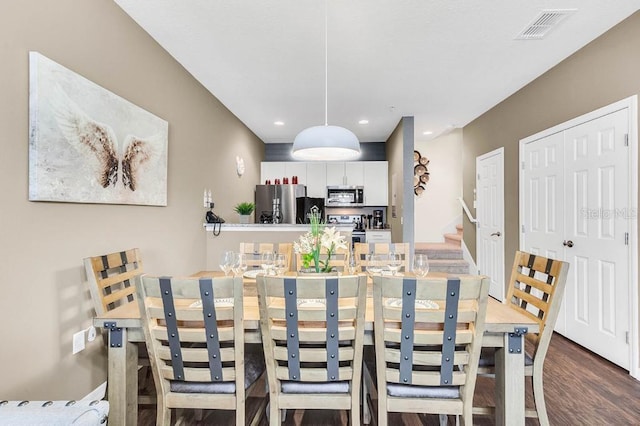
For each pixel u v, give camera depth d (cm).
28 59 160
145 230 262
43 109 164
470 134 520
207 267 378
